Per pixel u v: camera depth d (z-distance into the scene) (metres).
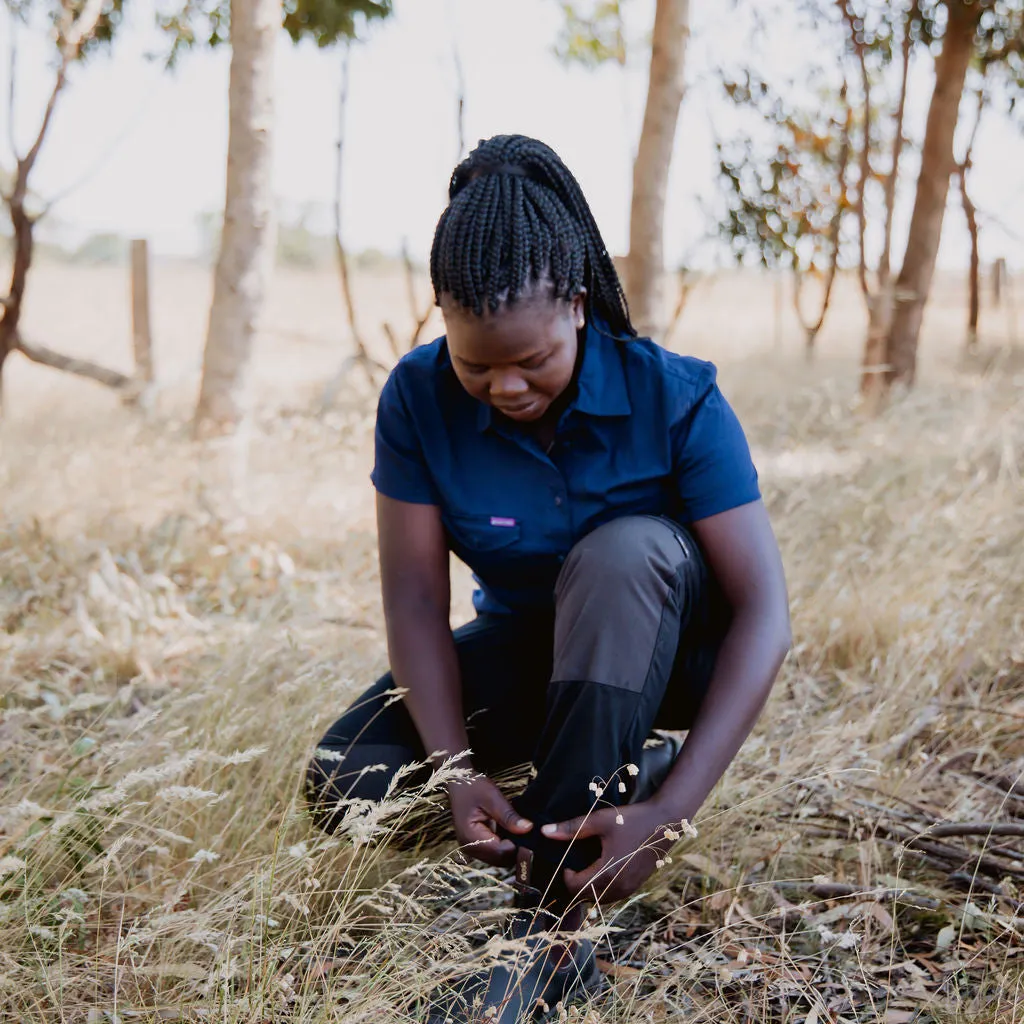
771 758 2.73
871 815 2.48
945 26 9.29
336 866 2.12
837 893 2.21
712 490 1.94
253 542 4.68
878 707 2.82
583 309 1.91
